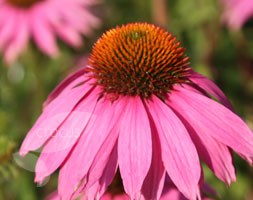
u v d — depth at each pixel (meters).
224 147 0.33
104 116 0.33
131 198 0.31
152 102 0.34
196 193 0.31
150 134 0.32
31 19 0.55
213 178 0.49
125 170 0.31
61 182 0.32
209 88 0.35
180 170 0.32
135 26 0.36
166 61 0.35
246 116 0.53
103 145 0.32
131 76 0.34
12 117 0.53
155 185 0.32
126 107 0.34
